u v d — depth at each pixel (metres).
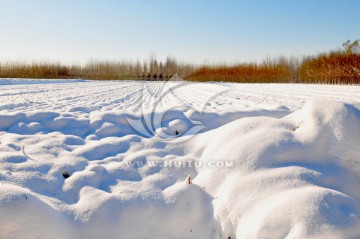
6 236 2.44
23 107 7.39
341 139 3.25
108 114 5.19
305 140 3.29
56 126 4.95
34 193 2.90
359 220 2.41
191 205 3.05
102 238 2.74
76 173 3.39
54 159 3.68
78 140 4.44
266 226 2.43
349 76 22.00
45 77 34.34
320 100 3.74
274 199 2.68
